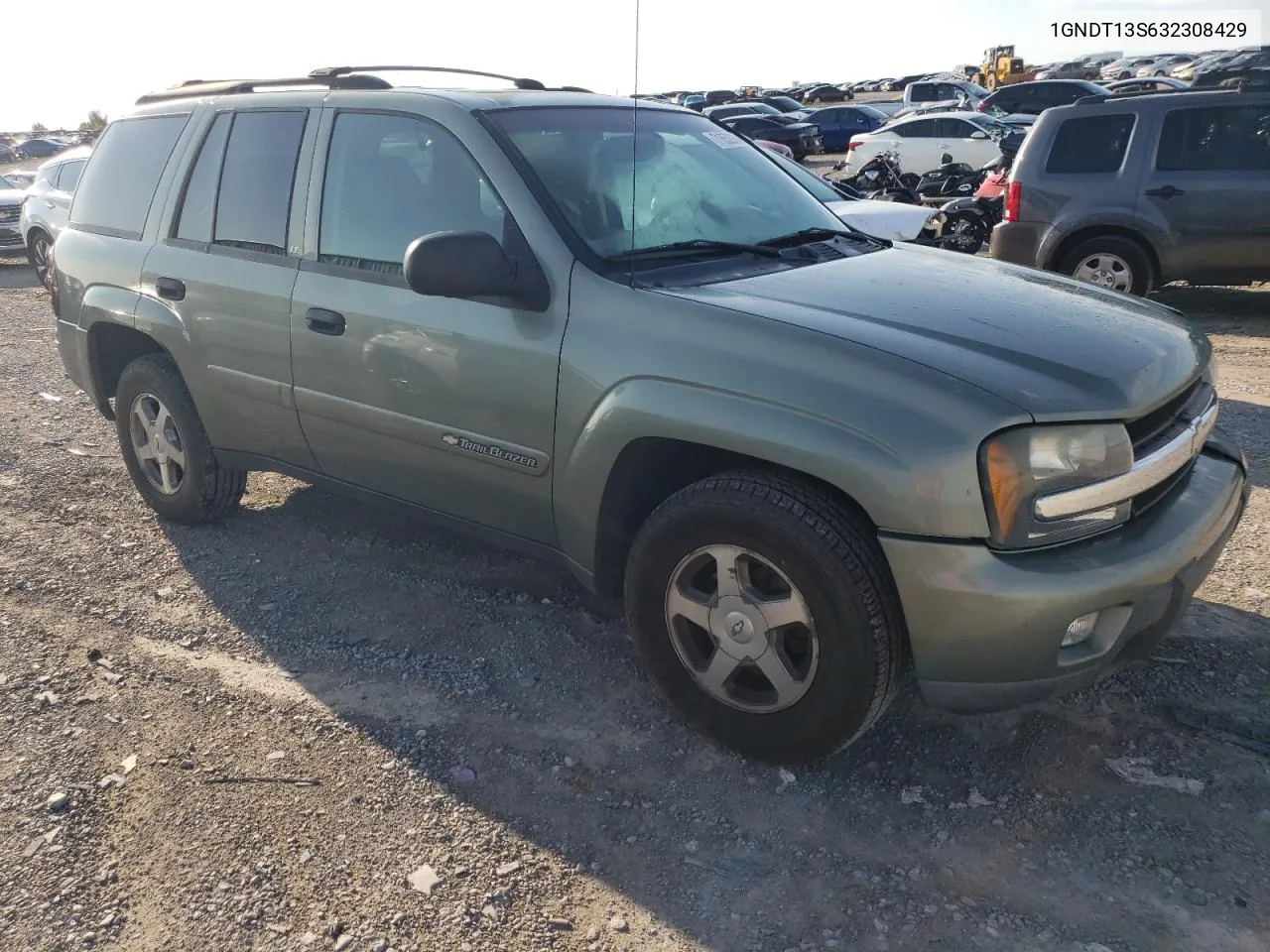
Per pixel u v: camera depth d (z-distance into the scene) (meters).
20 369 7.84
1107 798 2.65
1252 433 5.40
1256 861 2.43
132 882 2.44
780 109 35.44
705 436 2.62
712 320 2.69
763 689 2.81
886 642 2.52
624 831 2.60
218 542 4.41
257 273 3.78
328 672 3.36
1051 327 2.75
